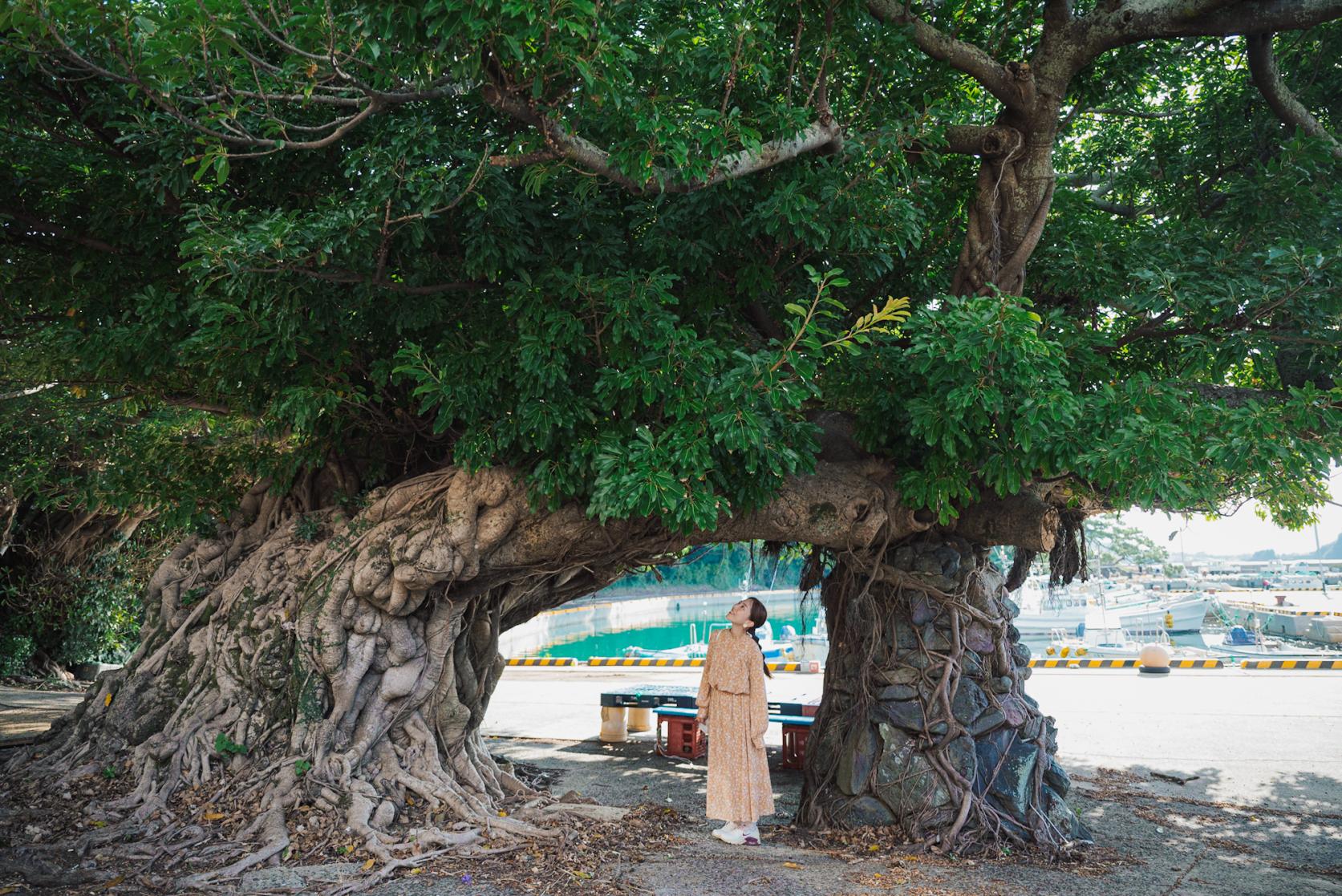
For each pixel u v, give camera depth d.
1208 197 7.73
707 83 5.09
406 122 5.25
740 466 5.58
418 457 7.40
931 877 5.14
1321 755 9.19
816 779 6.74
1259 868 5.54
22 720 10.30
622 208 6.02
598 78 3.90
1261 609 40.62
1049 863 5.58
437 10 3.49
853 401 6.53
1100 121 9.33
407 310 5.61
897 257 7.01
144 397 8.02
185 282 6.57
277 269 4.86
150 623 7.31
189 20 4.11
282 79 4.84
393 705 6.17
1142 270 5.80
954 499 6.74
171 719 6.20
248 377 6.31
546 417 5.18
